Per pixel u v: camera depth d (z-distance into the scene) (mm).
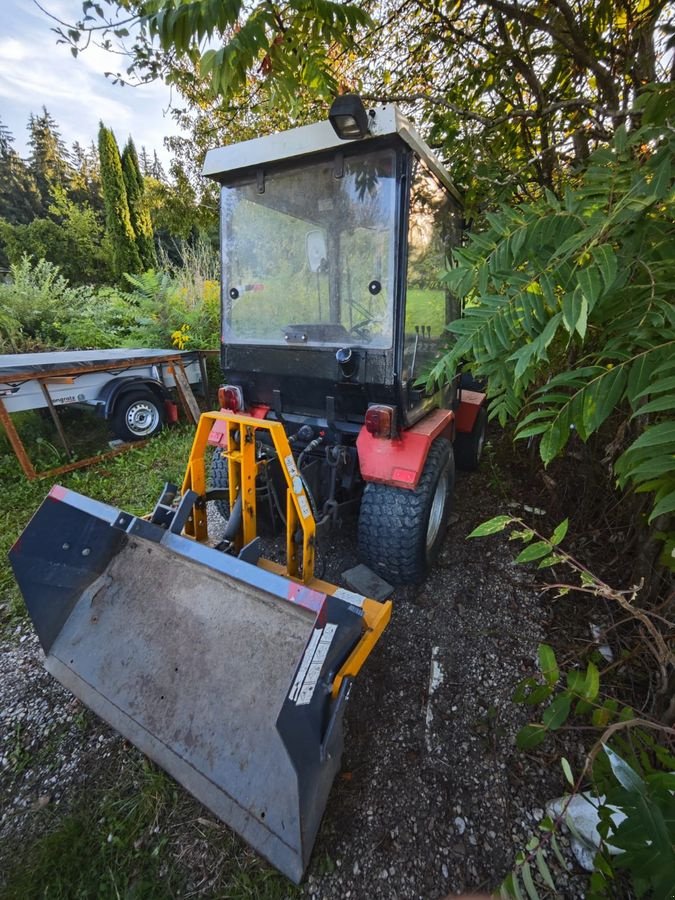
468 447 3303
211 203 5004
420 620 2020
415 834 1236
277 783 1190
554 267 953
